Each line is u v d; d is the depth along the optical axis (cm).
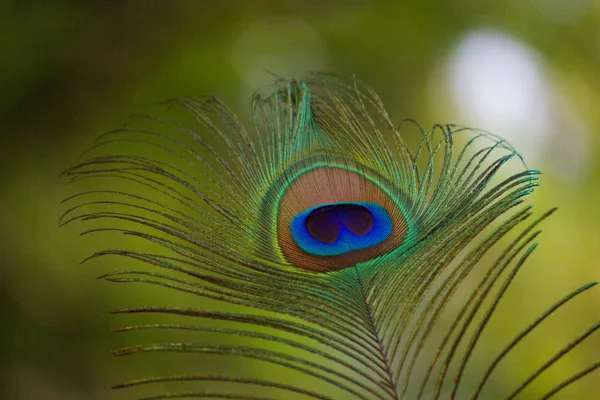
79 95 85
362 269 47
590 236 81
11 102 83
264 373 64
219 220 49
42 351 65
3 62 87
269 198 50
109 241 68
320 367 44
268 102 54
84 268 68
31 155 78
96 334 65
